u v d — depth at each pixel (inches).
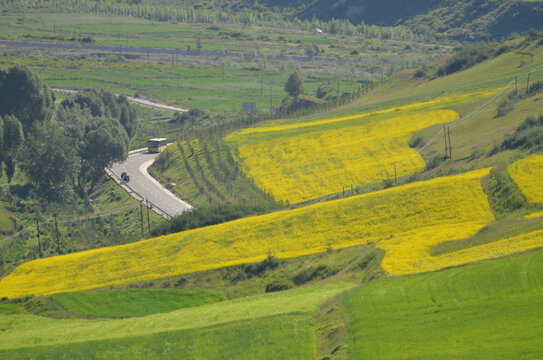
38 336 4660.4
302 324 4104.3
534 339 3312.0
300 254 5910.4
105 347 4180.6
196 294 5620.1
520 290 3858.3
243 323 4224.9
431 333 3577.8
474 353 3292.3
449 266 4515.3
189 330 4252.0
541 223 4938.5
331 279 5167.3
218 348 3961.6
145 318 4827.8
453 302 3887.8
